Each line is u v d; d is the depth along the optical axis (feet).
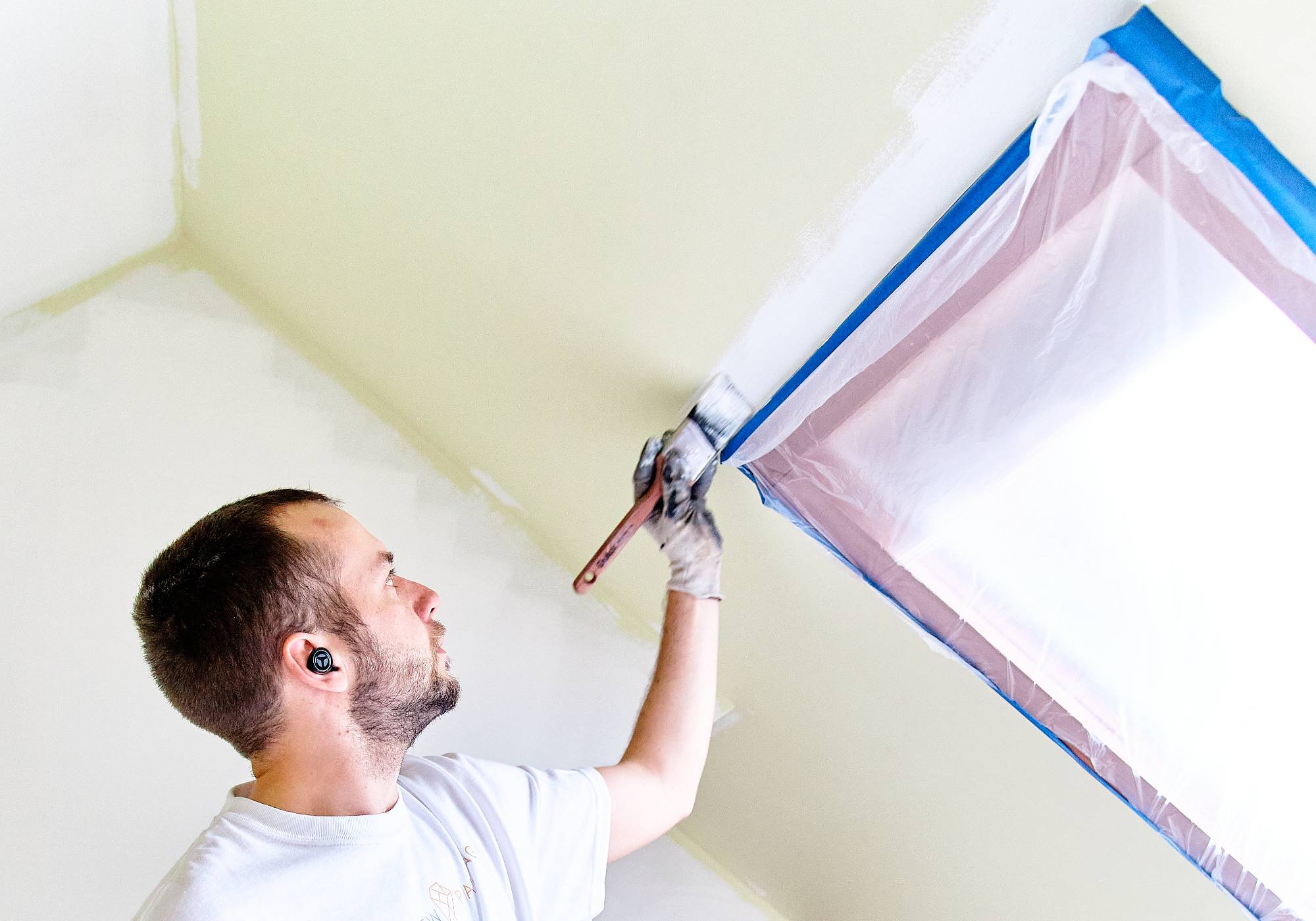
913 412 4.16
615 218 4.12
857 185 3.56
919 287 3.81
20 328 5.71
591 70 3.62
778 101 3.43
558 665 6.03
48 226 5.06
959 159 3.41
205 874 2.95
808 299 4.02
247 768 5.38
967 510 4.28
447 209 4.56
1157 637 4.12
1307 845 4.32
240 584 3.28
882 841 6.19
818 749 6.01
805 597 5.26
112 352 5.81
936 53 3.11
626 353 4.70
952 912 6.27
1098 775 4.76
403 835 3.31
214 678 3.28
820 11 3.14
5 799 4.97
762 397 4.51
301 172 4.91
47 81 4.09
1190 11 2.82
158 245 6.06
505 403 5.51
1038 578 4.29
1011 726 5.11
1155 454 3.76
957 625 4.65
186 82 4.83
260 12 4.18
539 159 4.05
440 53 3.87
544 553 6.22
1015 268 3.64
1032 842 5.64
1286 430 3.49
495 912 3.41
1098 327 3.62
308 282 5.67
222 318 6.05
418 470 6.12
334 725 3.30
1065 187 3.39
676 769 4.25
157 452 5.70
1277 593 3.78
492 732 5.83
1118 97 3.11
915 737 5.55
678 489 4.56
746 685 5.99
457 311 5.12
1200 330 3.46
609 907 6.56
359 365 6.03
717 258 4.04
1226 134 3.04
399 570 5.89
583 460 5.53
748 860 6.76
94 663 5.28
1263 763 4.19
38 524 5.41
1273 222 3.15
